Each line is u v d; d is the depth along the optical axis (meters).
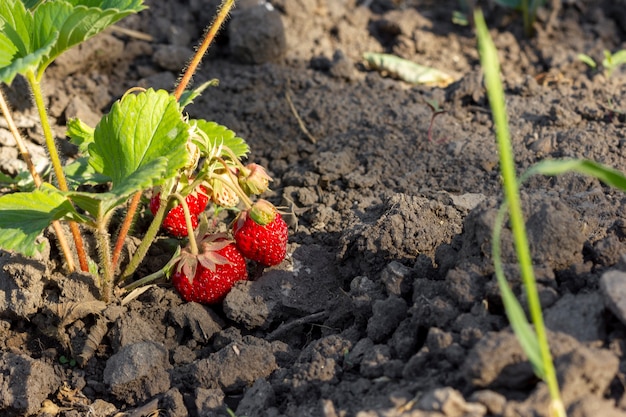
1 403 0.53
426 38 0.78
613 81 0.72
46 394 0.53
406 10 0.81
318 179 0.64
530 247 0.50
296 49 0.77
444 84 0.74
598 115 0.67
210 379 0.52
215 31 0.55
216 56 0.76
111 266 0.55
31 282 0.55
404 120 0.68
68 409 0.53
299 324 0.55
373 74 0.74
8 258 0.56
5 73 0.48
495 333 0.47
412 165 0.64
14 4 0.50
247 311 0.55
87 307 0.55
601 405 0.45
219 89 0.72
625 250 0.51
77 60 0.71
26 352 0.55
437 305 0.50
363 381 0.49
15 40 0.51
